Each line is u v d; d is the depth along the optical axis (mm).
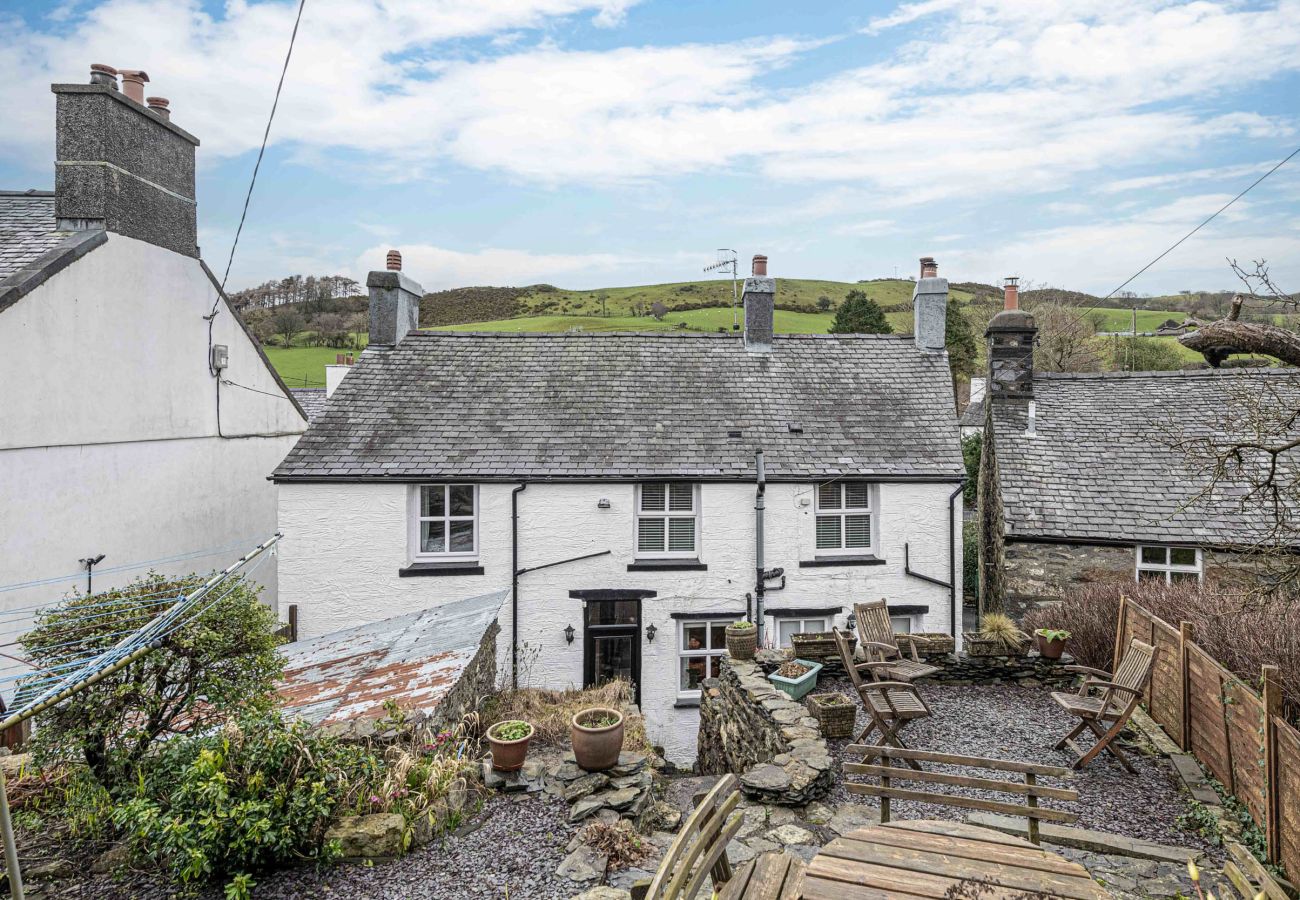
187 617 6371
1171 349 40125
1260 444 10172
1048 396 17562
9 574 9664
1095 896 3486
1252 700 6754
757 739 8758
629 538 13688
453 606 12750
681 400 15531
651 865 5695
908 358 17062
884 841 4055
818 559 13977
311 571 13320
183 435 13516
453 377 15797
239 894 5125
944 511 14148
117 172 11719
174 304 13227
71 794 6137
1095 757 8273
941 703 9969
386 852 5750
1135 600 11422
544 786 6930
